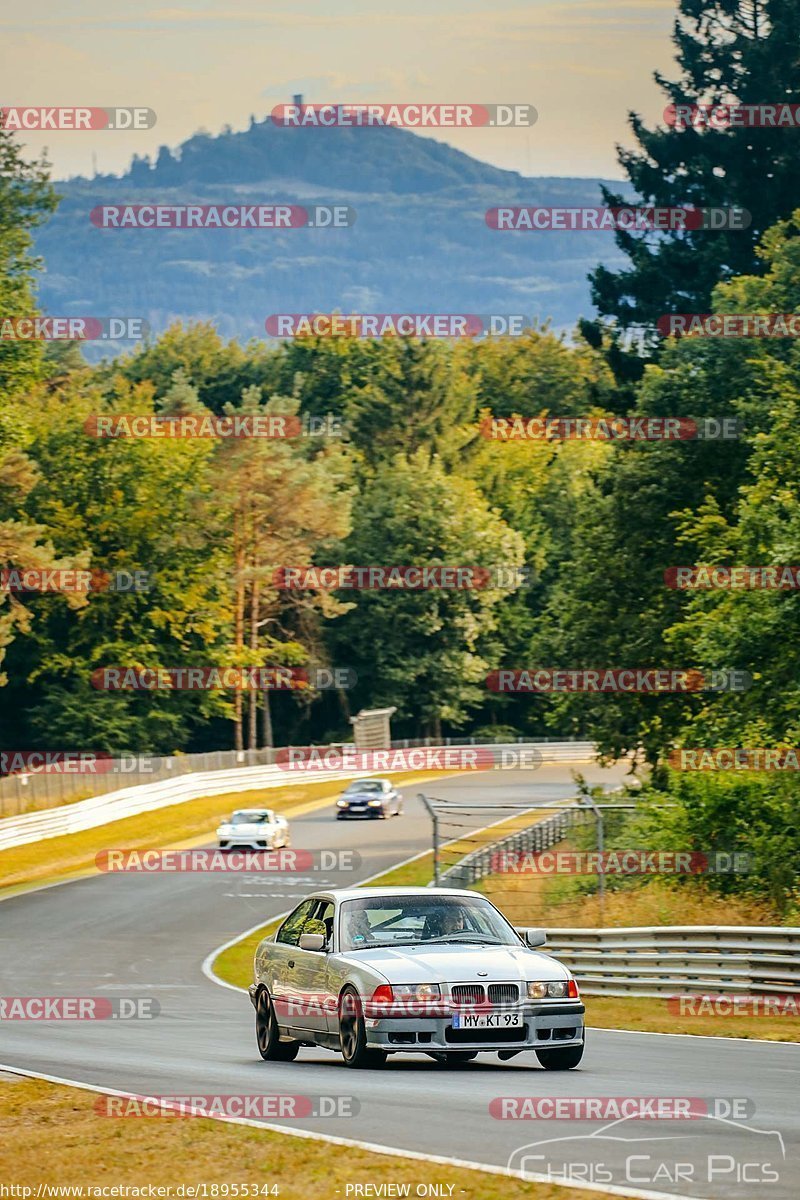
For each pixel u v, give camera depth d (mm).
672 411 104500
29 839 123438
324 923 36375
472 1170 22875
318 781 180875
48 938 83562
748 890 72500
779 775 74125
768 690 76812
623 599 106625
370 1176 22828
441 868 106812
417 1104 28688
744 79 155375
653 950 59969
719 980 56031
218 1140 26234
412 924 35625
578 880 85938
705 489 103062
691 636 94438
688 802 75250
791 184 147500
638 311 151000
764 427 97875
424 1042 32562
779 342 103375
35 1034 47906
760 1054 38062
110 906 96812
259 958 39938
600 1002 58156
